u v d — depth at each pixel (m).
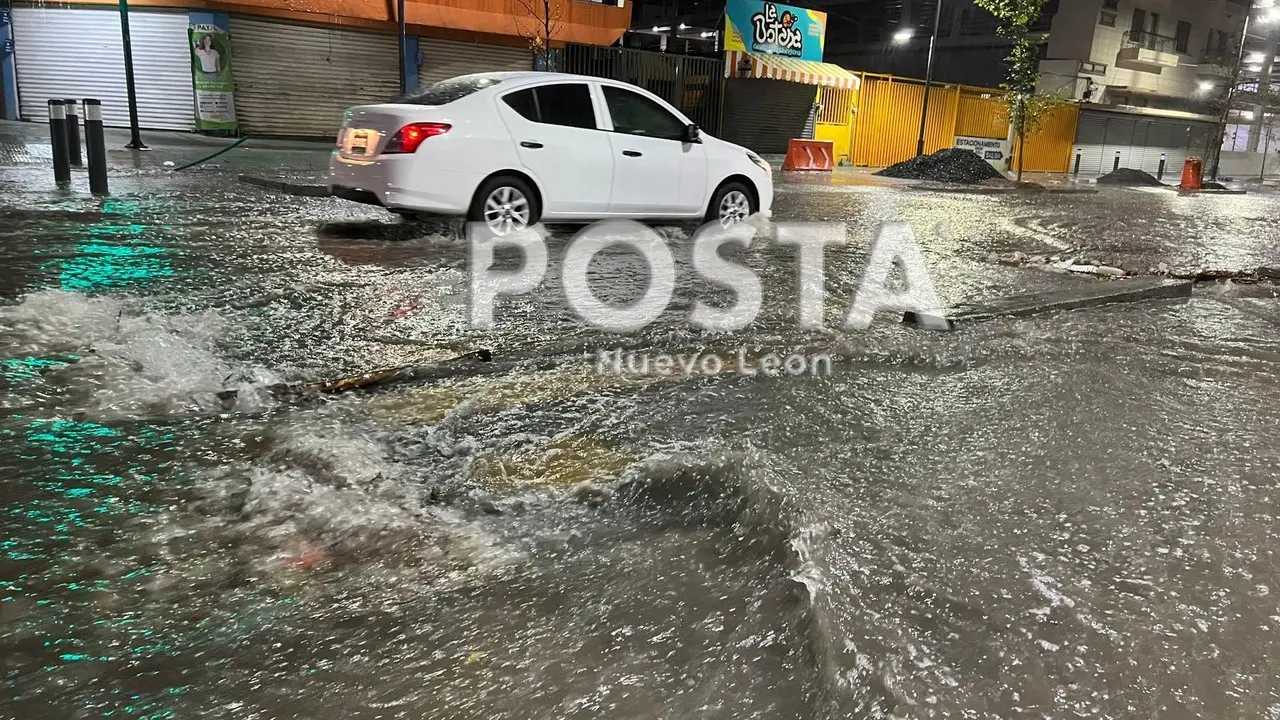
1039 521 2.44
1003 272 7.23
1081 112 36.06
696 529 2.40
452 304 5.08
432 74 20.66
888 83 29.08
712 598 2.04
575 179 7.73
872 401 3.54
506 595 2.05
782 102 26.89
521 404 3.40
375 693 1.71
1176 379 4.02
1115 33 40.44
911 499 2.56
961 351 4.38
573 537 2.35
